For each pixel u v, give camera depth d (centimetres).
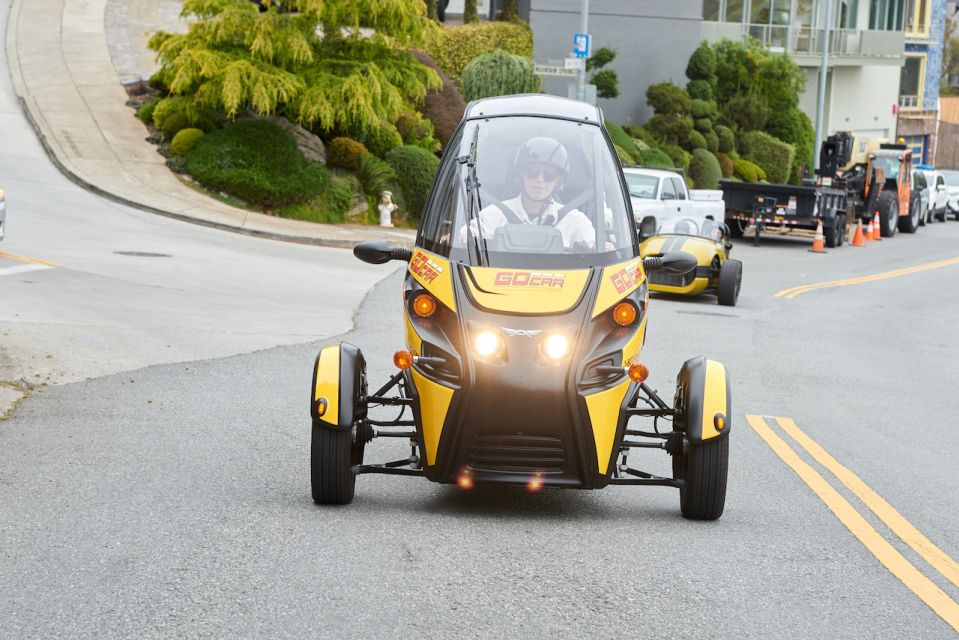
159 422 1018
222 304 1769
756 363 1617
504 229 806
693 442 779
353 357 790
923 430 1235
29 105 3456
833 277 3089
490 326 745
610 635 577
